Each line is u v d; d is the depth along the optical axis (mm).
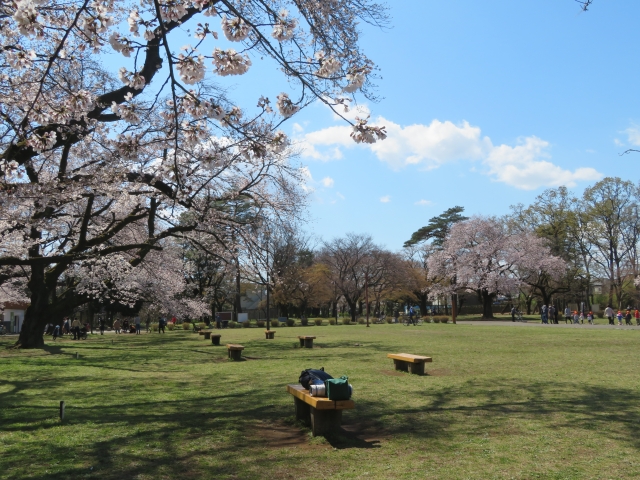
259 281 15406
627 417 6539
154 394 8805
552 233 52781
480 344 18969
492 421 6441
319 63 5715
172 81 5320
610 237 48031
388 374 10953
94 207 16953
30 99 8398
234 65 5375
